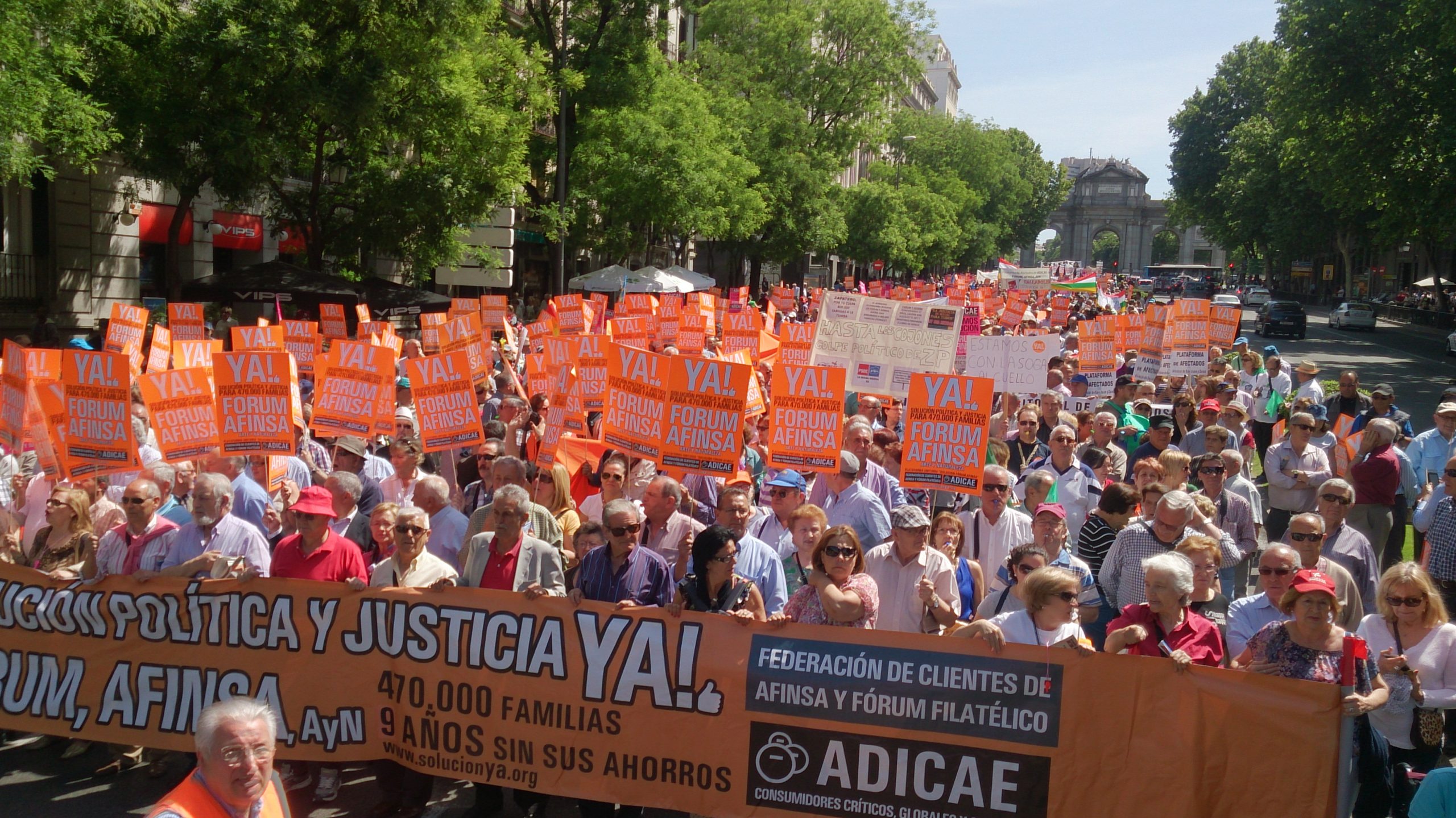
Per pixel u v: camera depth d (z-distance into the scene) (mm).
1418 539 11719
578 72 33781
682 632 5820
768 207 45906
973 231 91000
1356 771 5426
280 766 6582
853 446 9000
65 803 6328
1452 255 72438
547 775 5957
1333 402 14906
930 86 129000
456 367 9016
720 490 9000
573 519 8523
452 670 6074
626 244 36031
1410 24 35562
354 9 21219
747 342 16250
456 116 23469
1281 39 40250
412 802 6266
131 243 24781
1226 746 5199
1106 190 168625
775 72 50500
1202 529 7809
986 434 7703
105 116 16844
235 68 19672
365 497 8539
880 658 5586
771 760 5695
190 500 8109
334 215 26781
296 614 6266
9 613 6523
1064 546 7523
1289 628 5508
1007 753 5422
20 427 8406
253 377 7840
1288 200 74000
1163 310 15844
